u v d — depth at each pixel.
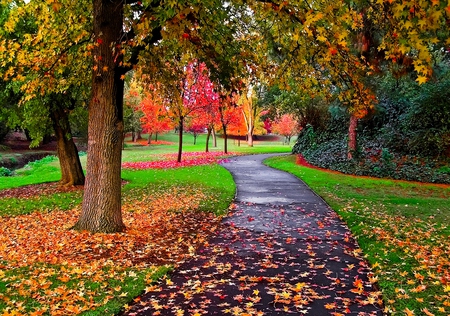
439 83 18.38
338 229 8.59
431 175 16.91
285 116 58.06
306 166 23.31
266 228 8.68
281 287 5.16
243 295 4.87
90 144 8.13
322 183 16.05
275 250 6.95
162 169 22.94
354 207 10.88
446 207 11.05
